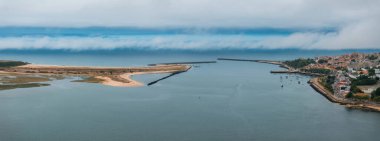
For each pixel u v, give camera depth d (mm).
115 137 185750
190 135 191500
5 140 178125
